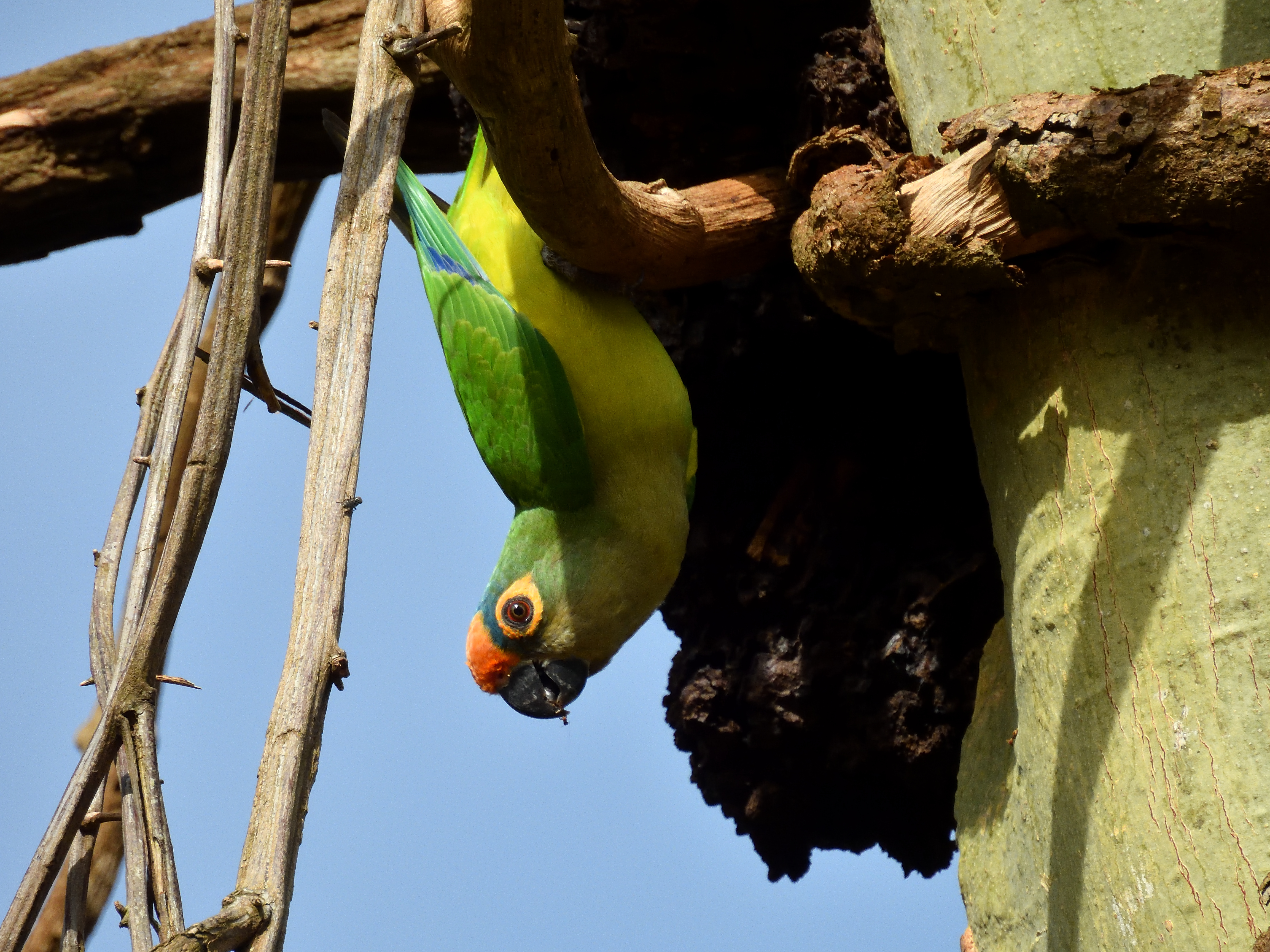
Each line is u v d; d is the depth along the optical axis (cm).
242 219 314
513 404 524
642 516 518
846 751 495
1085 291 330
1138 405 315
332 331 327
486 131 365
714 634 514
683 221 432
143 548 308
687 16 480
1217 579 295
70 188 635
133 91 621
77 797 272
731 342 509
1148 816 295
